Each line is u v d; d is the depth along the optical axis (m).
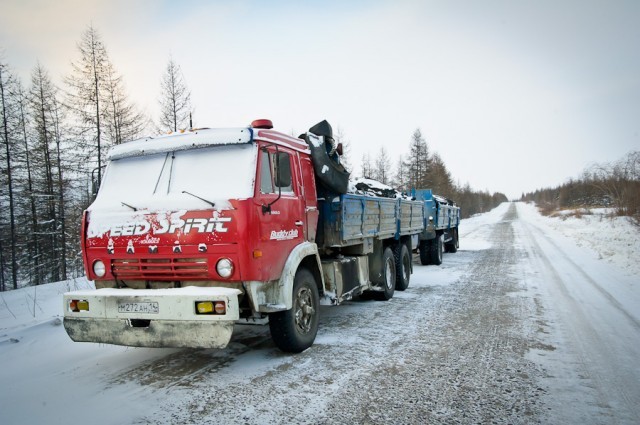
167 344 3.96
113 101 22.48
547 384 3.84
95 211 4.65
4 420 3.31
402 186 47.50
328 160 5.91
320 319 6.61
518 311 6.84
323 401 3.53
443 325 6.07
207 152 4.61
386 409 3.36
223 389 3.83
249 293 4.14
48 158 24.14
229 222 4.07
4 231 24.84
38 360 4.83
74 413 3.41
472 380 3.95
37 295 9.49
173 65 22.38
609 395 3.60
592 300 7.53
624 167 33.38
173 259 4.24
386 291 7.96
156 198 4.46
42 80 24.16
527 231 28.34
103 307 4.14
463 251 17.34
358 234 6.75
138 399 3.65
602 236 20.58
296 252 4.90
